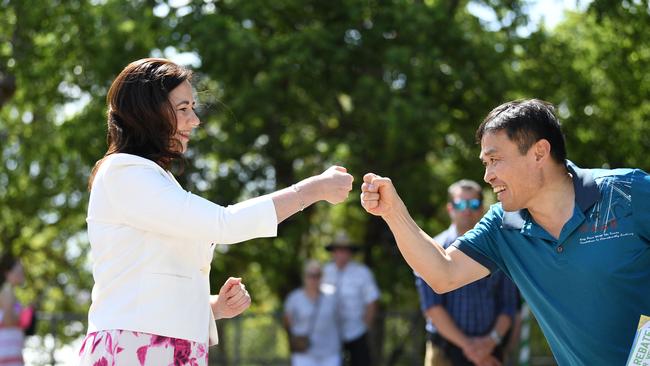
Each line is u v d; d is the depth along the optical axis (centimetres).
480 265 436
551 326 420
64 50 1670
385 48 1588
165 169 395
